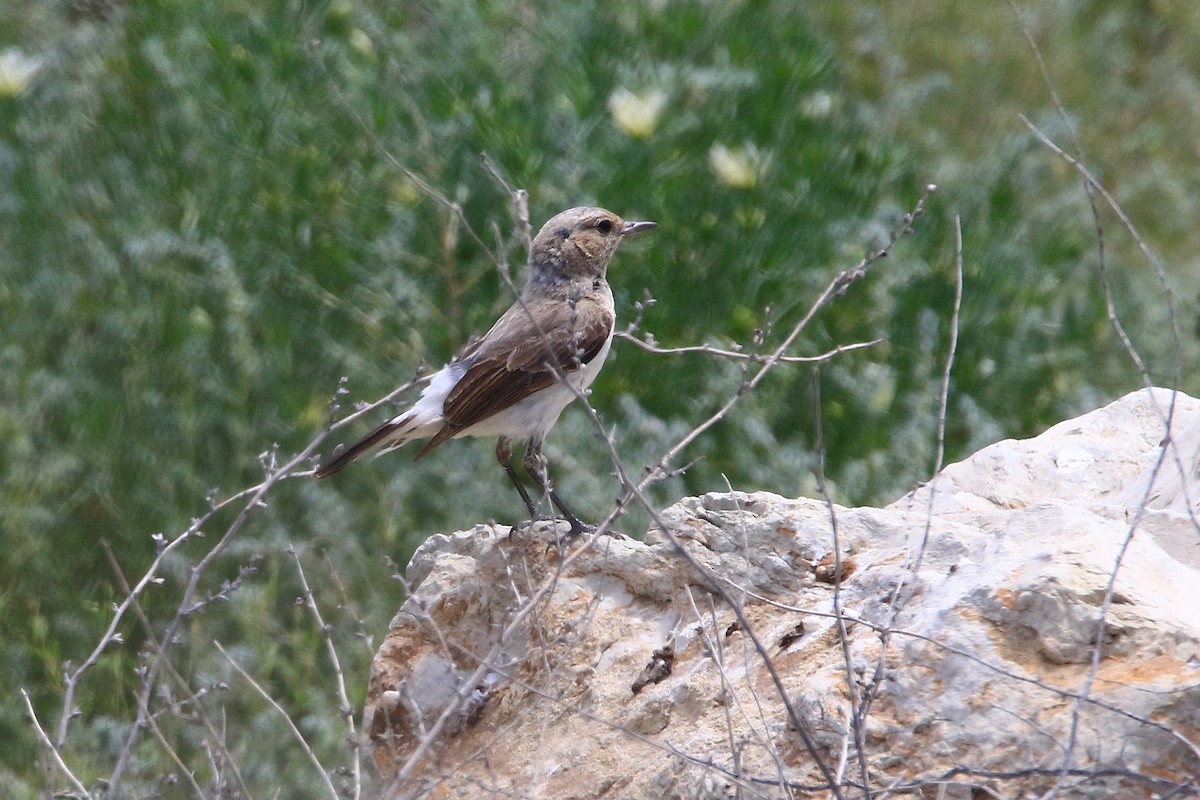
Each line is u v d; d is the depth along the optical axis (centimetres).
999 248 1422
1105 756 597
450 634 858
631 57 1447
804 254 1327
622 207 1327
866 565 753
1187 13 2067
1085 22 2064
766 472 1215
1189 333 1468
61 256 1362
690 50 1484
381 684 855
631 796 691
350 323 1336
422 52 1495
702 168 1397
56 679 1080
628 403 1226
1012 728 618
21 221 1365
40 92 1470
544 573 843
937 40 1973
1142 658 628
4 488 1179
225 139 1359
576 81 1381
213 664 1086
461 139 1331
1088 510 767
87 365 1305
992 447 961
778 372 1277
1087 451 944
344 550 1177
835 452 1273
